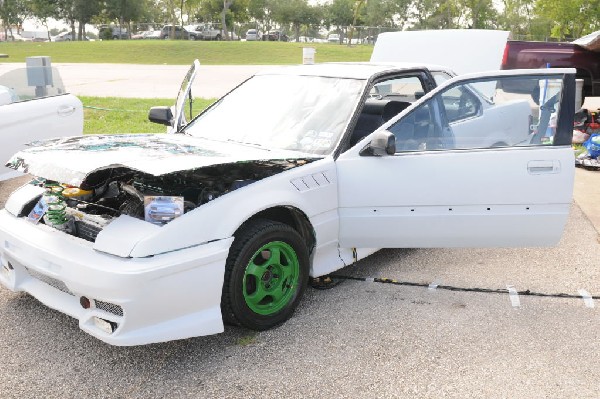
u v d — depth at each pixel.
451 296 4.48
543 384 3.33
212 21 76.44
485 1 54.50
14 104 6.56
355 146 4.29
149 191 3.85
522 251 5.46
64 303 3.54
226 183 3.88
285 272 3.94
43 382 3.31
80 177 3.24
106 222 3.54
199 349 3.69
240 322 3.72
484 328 3.98
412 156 4.21
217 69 28.05
